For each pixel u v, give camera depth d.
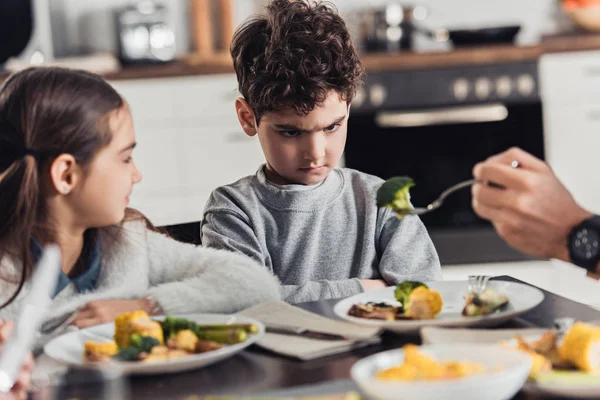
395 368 0.92
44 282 0.98
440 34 4.21
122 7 4.40
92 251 1.61
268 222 1.83
